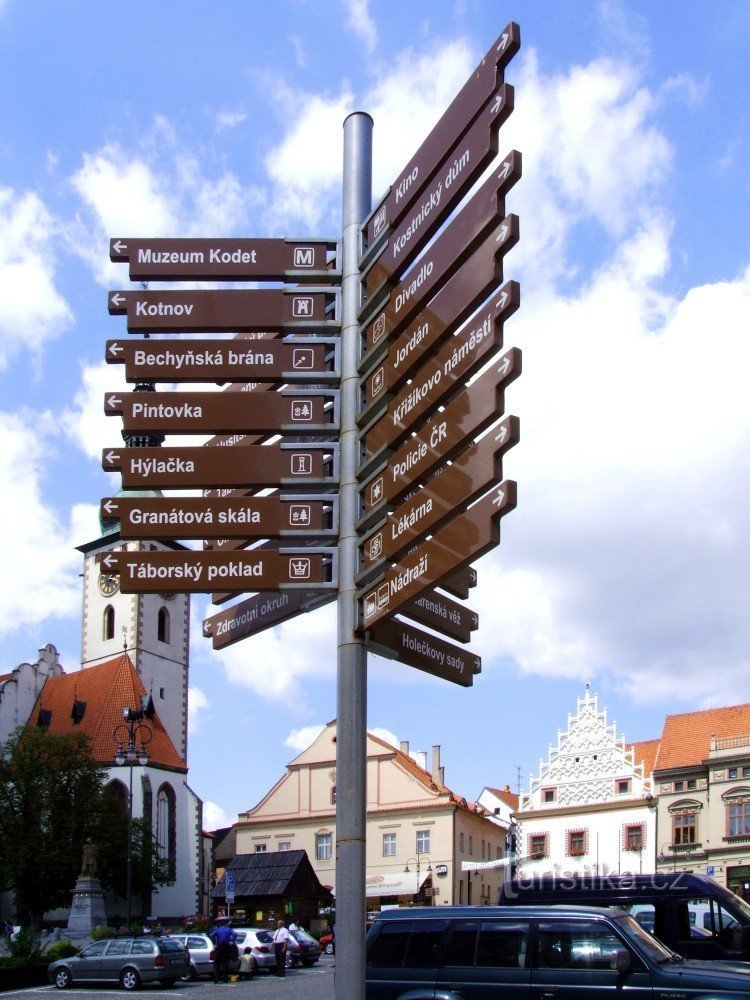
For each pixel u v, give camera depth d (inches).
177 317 400.2
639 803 2481.5
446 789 3065.9
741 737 2583.7
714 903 732.0
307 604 399.9
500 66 326.3
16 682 3563.0
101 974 1440.7
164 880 3065.9
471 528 317.4
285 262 402.3
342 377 392.2
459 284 335.6
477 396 319.9
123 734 3339.1
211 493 450.9
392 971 523.5
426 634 402.6
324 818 3164.4
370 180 406.9
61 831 2864.2
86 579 3828.7
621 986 486.3
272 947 1619.1
